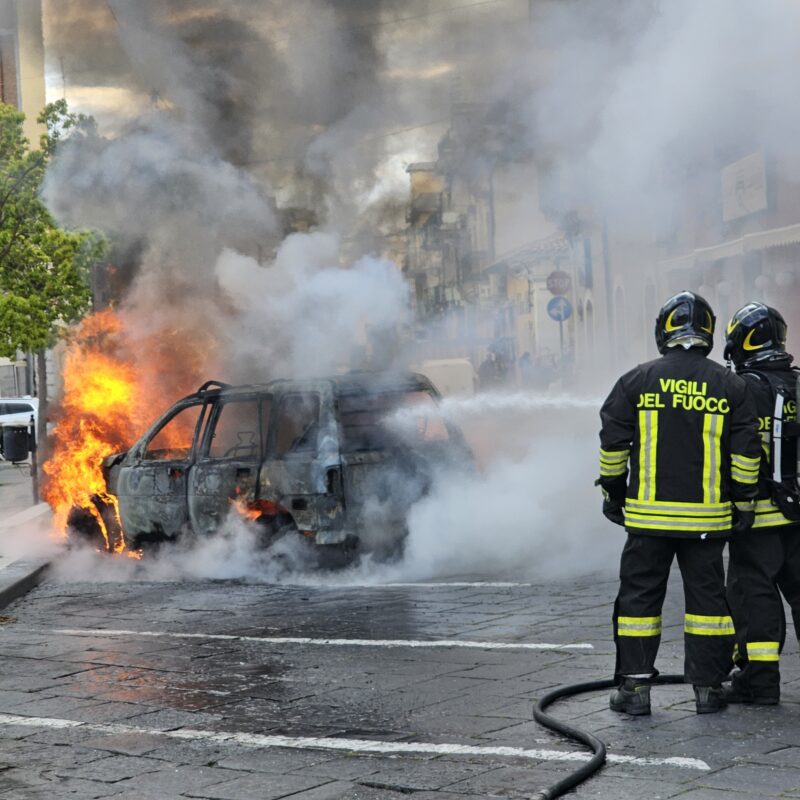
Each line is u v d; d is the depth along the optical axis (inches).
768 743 209.2
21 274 918.4
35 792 199.5
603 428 236.4
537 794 185.9
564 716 230.4
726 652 229.0
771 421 238.2
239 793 193.9
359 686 259.6
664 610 323.9
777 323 245.9
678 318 233.8
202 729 232.1
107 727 236.7
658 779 191.9
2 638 336.8
